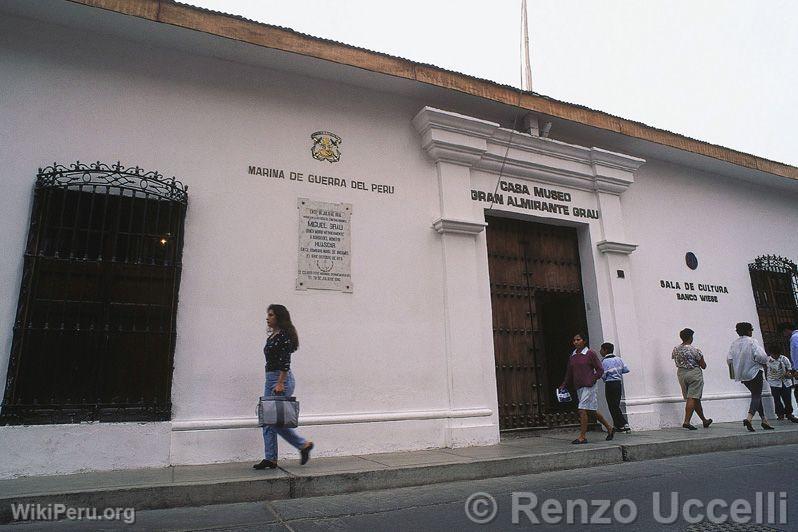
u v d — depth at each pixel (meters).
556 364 9.91
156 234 6.04
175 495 4.61
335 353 6.76
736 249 11.39
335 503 4.71
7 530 3.91
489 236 8.79
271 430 5.53
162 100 6.52
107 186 5.82
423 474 5.51
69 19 6.11
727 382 10.30
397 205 7.63
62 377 5.48
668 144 10.13
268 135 7.00
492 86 8.30
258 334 6.40
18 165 5.73
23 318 5.38
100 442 5.43
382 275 7.29
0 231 5.52
